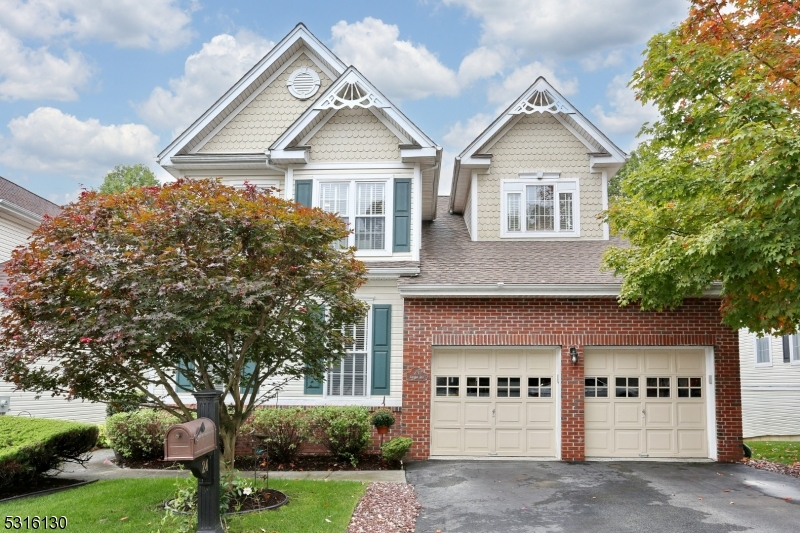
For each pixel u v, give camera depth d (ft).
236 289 25.21
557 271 44.57
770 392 64.54
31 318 25.61
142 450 40.37
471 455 42.80
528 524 26.21
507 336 42.80
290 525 24.09
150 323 24.50
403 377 42.70
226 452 28.32
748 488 33.04
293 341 29.04
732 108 28.99
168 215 26.14
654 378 43.06
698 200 33.14
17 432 33.01
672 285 36.14
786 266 28.94
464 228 57.82
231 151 51.01
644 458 42.32
